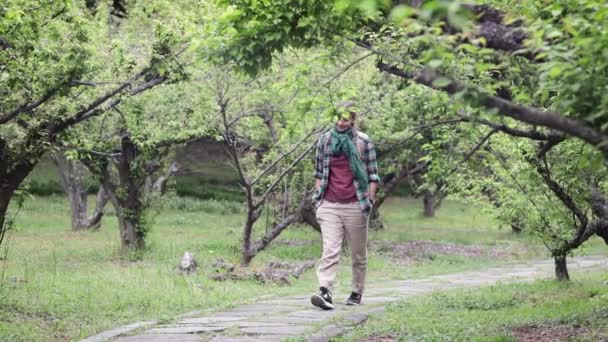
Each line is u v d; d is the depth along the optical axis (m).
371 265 20.69
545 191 13.45
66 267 16.84
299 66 8.46
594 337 8.79
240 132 19.52
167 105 17.91
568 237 13.73
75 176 27.00
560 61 5.60
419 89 14.43
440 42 5.34
